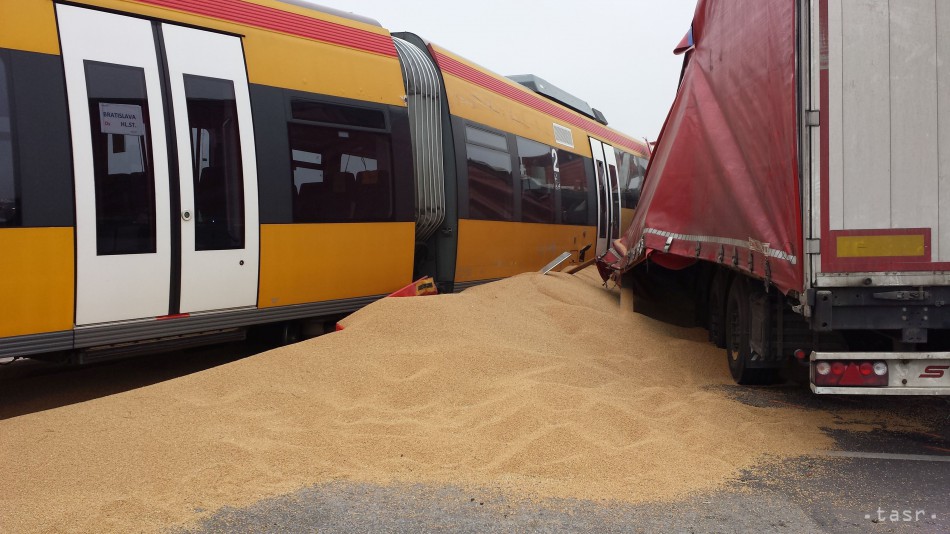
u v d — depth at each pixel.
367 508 4.15
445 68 10.94
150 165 6.59
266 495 4.29
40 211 5.88
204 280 7.01
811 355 5.25
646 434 5.36
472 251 11.23
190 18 7.07
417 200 10.01
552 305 9.33
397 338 6.99
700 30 8.48
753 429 5.66
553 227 14.72
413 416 5.57
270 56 7.79
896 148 5.19
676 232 8.70
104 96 6.30
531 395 5.78
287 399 5.77
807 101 5.18
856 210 5.18
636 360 7.83
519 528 3.93
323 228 8.22
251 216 7.42
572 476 4.62
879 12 5.17
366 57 9.09
